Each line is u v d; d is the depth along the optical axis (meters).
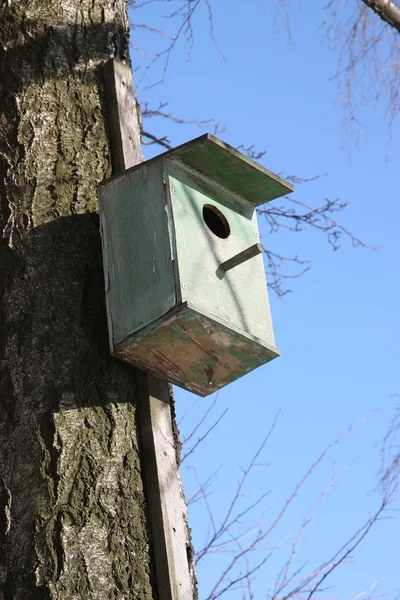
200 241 3.96
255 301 4.12
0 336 3.63
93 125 4.14
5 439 3.45
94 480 3.41
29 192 3.90
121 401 3.62
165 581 3.37
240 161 4.14
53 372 3.55
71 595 3.19
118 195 3.98
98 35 4.36
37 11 4.32
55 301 3.70
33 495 3.34
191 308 3.66
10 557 3.26
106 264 3.85
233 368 4.02
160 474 3.54
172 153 3.99
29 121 4.05
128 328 3.74
